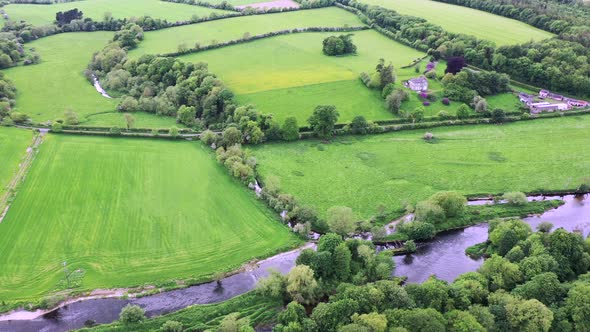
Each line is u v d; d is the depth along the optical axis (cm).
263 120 17400
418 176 15338
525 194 14512
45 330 10012
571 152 16662
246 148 16800
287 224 13162
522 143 17300
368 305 9738
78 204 13712
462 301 9869
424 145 17175
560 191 14612
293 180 15012
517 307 9381
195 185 14725
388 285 10062
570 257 10931
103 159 15975
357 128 17788
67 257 11825
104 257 11869
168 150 16638
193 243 12400
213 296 10962
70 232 12638
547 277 9994
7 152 16262
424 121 18625
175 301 10806
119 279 11256
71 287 10988
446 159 16288
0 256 11788
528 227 12262
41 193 14125
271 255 12050
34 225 12850
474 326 9006
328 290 10800
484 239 12812
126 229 12800
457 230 13150
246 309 10512
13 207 13500
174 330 9819
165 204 13838
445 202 13300
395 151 16775
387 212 13600
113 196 14112
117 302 10719
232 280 11388
